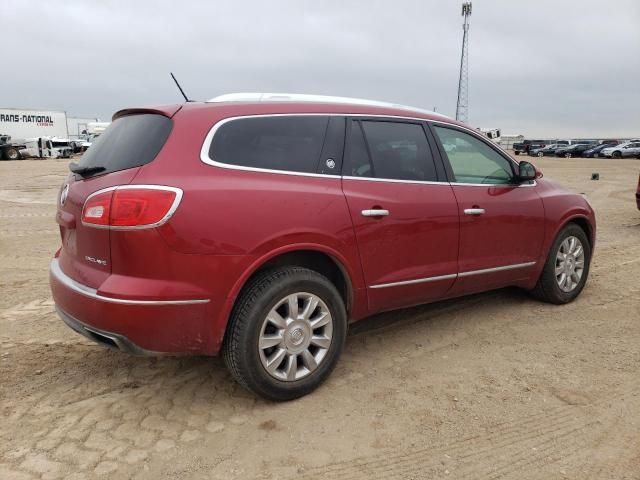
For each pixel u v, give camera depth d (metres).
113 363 3.84
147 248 2.75
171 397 3.34
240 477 2.58
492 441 2.86
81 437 2.91
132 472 2.62
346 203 3.36
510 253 4.39
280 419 3.08
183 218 2.79
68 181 3.40
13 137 49.16
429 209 3.77
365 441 2.86
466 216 4.00
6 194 15.77
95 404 3.26
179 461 2.70
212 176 2.96
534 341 4.16
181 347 2.93
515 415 3.10
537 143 63.59
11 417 3.11
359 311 3.57
